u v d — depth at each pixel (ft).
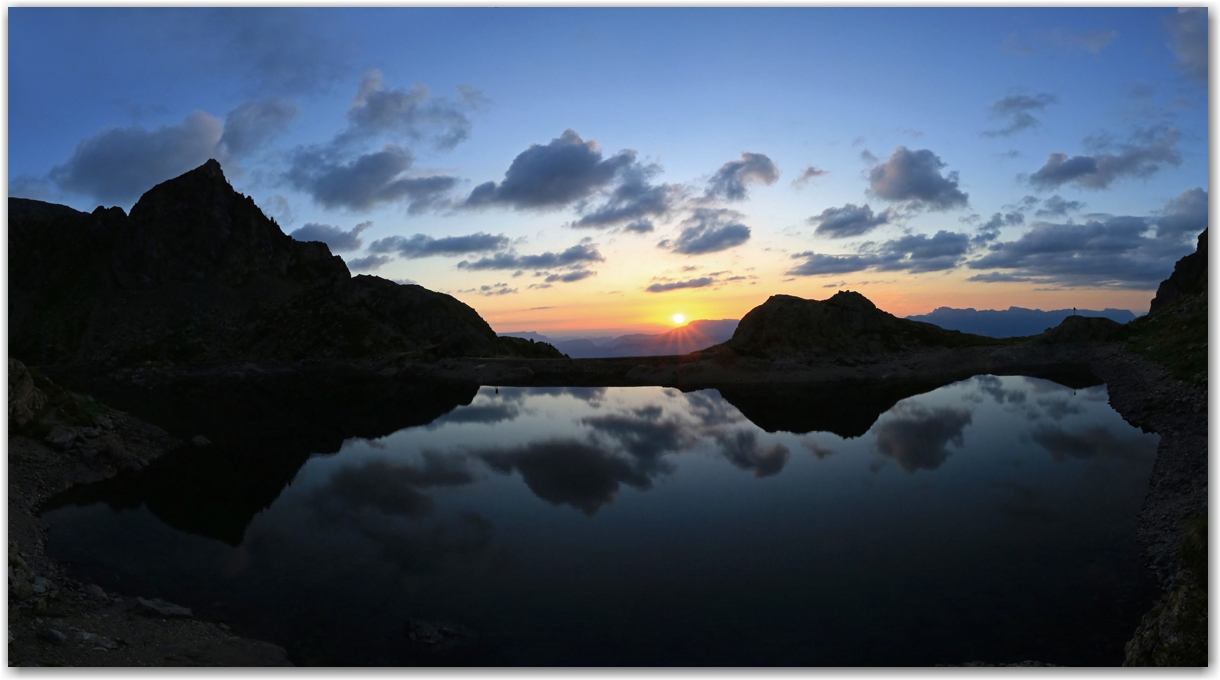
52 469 130.31
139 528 106.22
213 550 96.22
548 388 318.24
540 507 118.42
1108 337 330.13
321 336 468.75
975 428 180.34
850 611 72.90
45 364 515.09
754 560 89.97
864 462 147.23
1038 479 124.26
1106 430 165.78
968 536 95.55
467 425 212.84
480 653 64.54
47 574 82.33
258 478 141.49
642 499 122.42
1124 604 70.64
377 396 296.51
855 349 335.26
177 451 166.71
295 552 95.25
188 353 484.74
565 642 66.85
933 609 72.49
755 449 165.48
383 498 125.70
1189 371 188.24
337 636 68.33
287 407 260.01
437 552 95.14
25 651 53.52
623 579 84.23
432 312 487.20
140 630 64.95
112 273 617.62
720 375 320.91
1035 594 74.79
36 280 626.23
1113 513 100.58
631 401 264.11
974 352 330.75
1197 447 122.11
